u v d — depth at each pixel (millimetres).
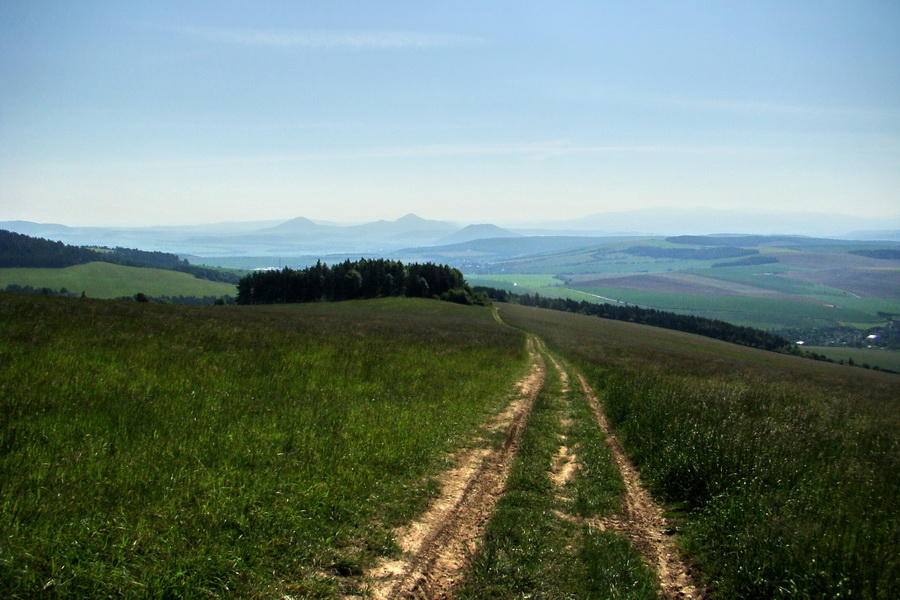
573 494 7785
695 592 5293
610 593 5043
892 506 6988
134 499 5344
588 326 84000
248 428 8070
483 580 5098
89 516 4883
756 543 5727
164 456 6395
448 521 6414
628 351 37688
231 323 23875
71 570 4160
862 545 5633
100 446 6301
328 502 6242
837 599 4820
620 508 7375
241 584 4547
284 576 4773
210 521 5246
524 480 8172
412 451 8656
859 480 7945
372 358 16734
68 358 10367
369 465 7637
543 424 12188
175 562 4512
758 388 18078
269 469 6738
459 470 8344
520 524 6480
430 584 4992
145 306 30594
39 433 6414
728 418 10789
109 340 13180
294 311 61688
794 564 5293
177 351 13109
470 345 27062
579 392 17578
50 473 5430
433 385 14375
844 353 127688
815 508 6648
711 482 7391
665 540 6453
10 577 3932
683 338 89562
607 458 9695
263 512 5629
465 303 109938
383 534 5816
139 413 7727
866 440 10984
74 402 7691
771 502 6691
